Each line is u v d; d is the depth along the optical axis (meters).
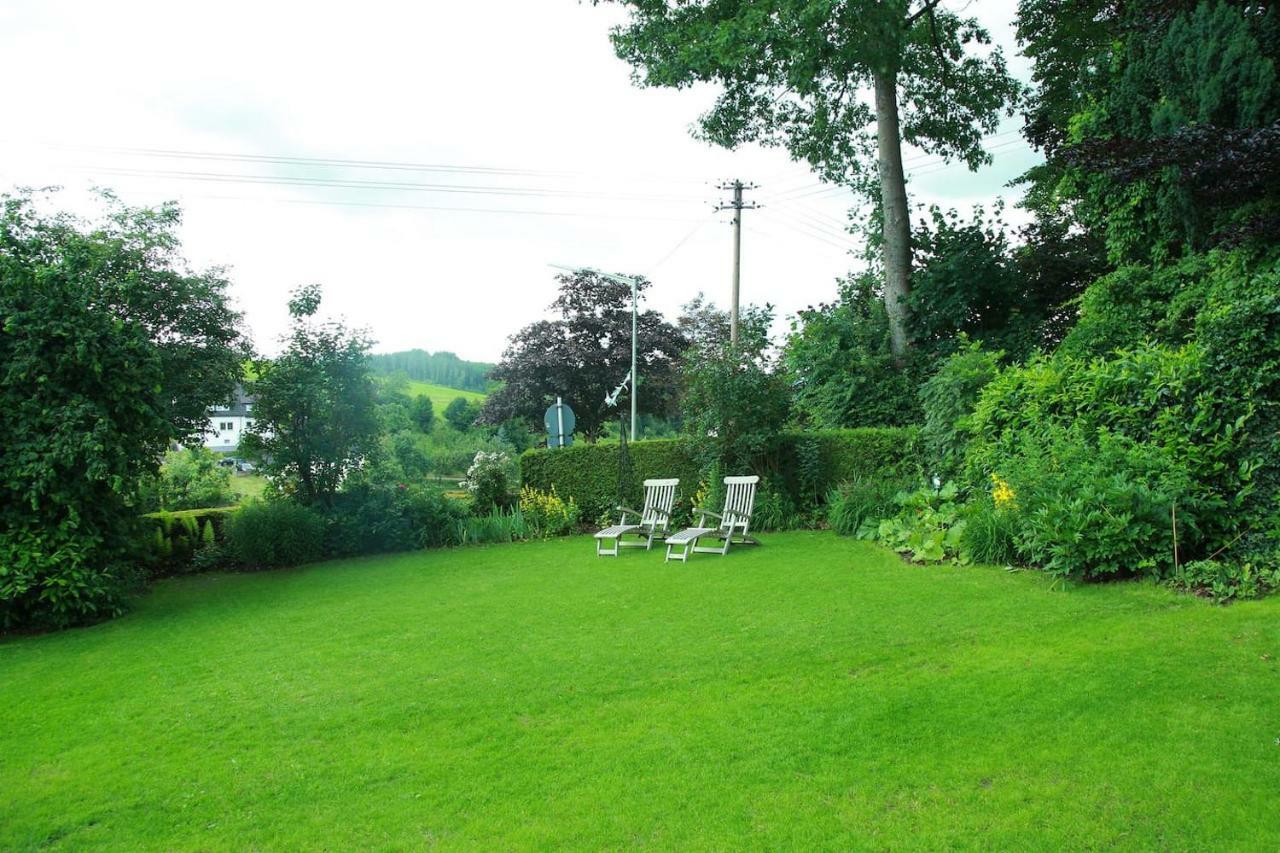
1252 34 9.83
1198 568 6.38
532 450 14.55
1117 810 3.20
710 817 3.35
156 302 10.83
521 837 3.29
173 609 8.59
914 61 16.47
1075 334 11.14
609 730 4.33
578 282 36.38
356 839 3.36
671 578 8.66
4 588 7.36
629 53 16.06
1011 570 7.67
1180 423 7.12
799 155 17.52
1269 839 2.93
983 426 9.83
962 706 4.30
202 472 15.73
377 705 4.95
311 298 12.16
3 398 7.89
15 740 4.69
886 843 3.09
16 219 9.05
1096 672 4.60
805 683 4.86
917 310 15.59
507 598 8.05
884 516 10.98
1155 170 9.61
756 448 13.09
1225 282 8.80
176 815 3.65
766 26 13.29
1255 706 4.00
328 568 11.13
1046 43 16.56
